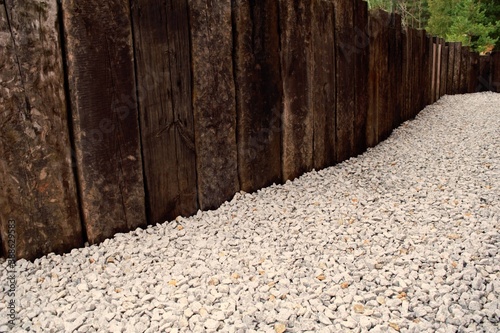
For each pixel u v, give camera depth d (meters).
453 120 6.35
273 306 2.01
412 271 2.28
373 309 2.00
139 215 2.77
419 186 3.66
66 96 2.40
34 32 2.23
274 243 2.68
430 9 17.94
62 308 2.02
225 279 2.25
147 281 2.23
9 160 2.26
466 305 2.00
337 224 2.95
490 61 10.03
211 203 3.17
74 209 2.51
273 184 3.62
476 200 3.23
